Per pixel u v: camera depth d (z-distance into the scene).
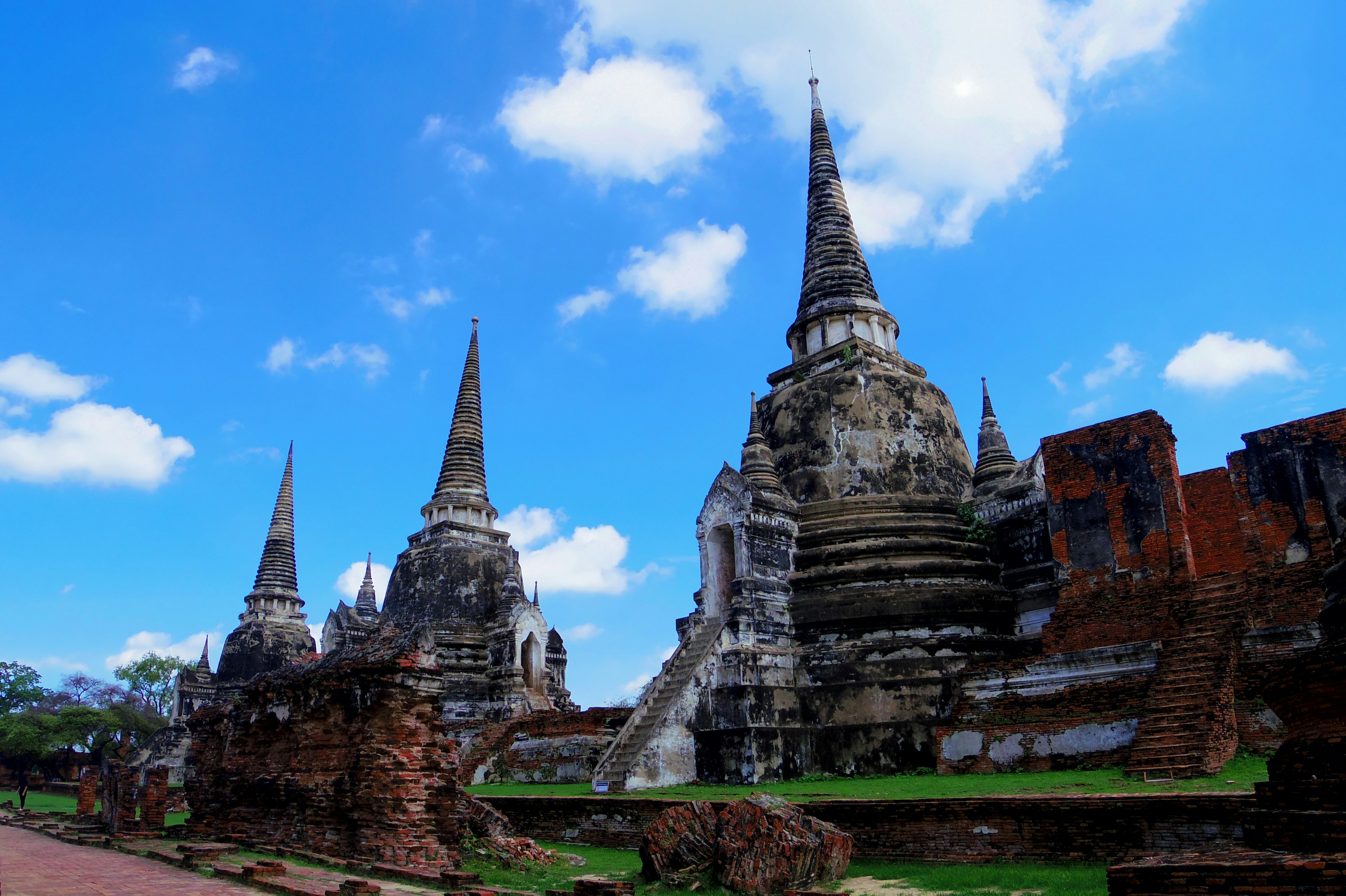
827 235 35.94
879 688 25.08
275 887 12.41
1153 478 21.95
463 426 47.31
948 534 28.34
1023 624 26.56
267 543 57.72
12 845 20.11
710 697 25.62
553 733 32.62
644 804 19.09
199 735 23.25
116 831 21.55
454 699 39.84
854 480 29.38
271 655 53.56
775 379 34.25
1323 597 19.17
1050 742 20.45
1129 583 21.77
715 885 13.61
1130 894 7.57
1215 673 17.98
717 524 28.36
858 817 15.37
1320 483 20.03
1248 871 7.05
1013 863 13.58
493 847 16.69
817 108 39.16
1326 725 8.39
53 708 79.19
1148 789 14.59
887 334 34.62
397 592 43.50
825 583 27.58
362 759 16.08
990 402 32.41
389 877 13.77
